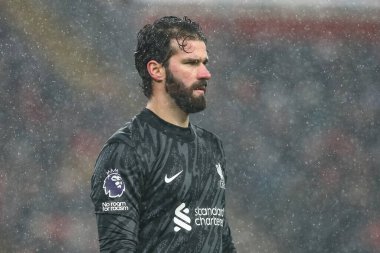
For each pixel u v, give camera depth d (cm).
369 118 5000
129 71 5003
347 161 4850
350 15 5200
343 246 4525
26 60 4844
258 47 5181
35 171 4475
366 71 5119
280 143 4941
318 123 5016
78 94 4838
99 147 4725
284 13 5212
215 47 5184
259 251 4525
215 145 915
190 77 860
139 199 844
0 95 4722
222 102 5069
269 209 4669
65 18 4988
